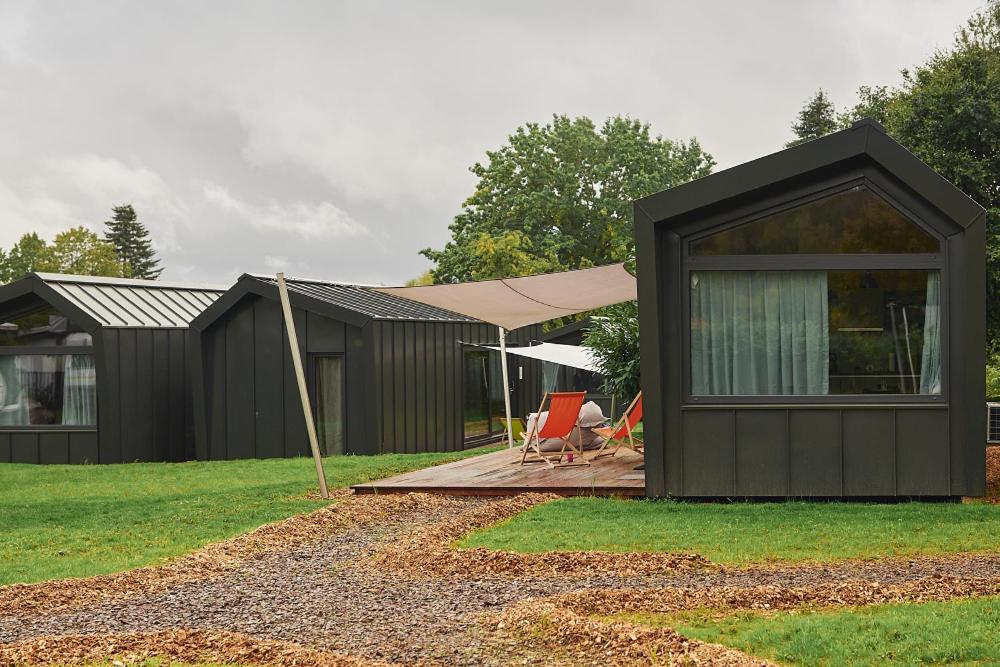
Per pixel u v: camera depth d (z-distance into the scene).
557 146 42.22
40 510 10.52
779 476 9.56
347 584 6.52
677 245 9.62
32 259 60.69
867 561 6.73
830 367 9.56
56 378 17.83
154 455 18.08
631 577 6.45
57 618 5.82
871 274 9.51
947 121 17.91
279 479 13.23
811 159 9.23
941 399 9.42
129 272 71.19
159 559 7.47
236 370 17.89
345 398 17.28
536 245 39.22
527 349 16.88
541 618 5.26
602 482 10.50
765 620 5.30
